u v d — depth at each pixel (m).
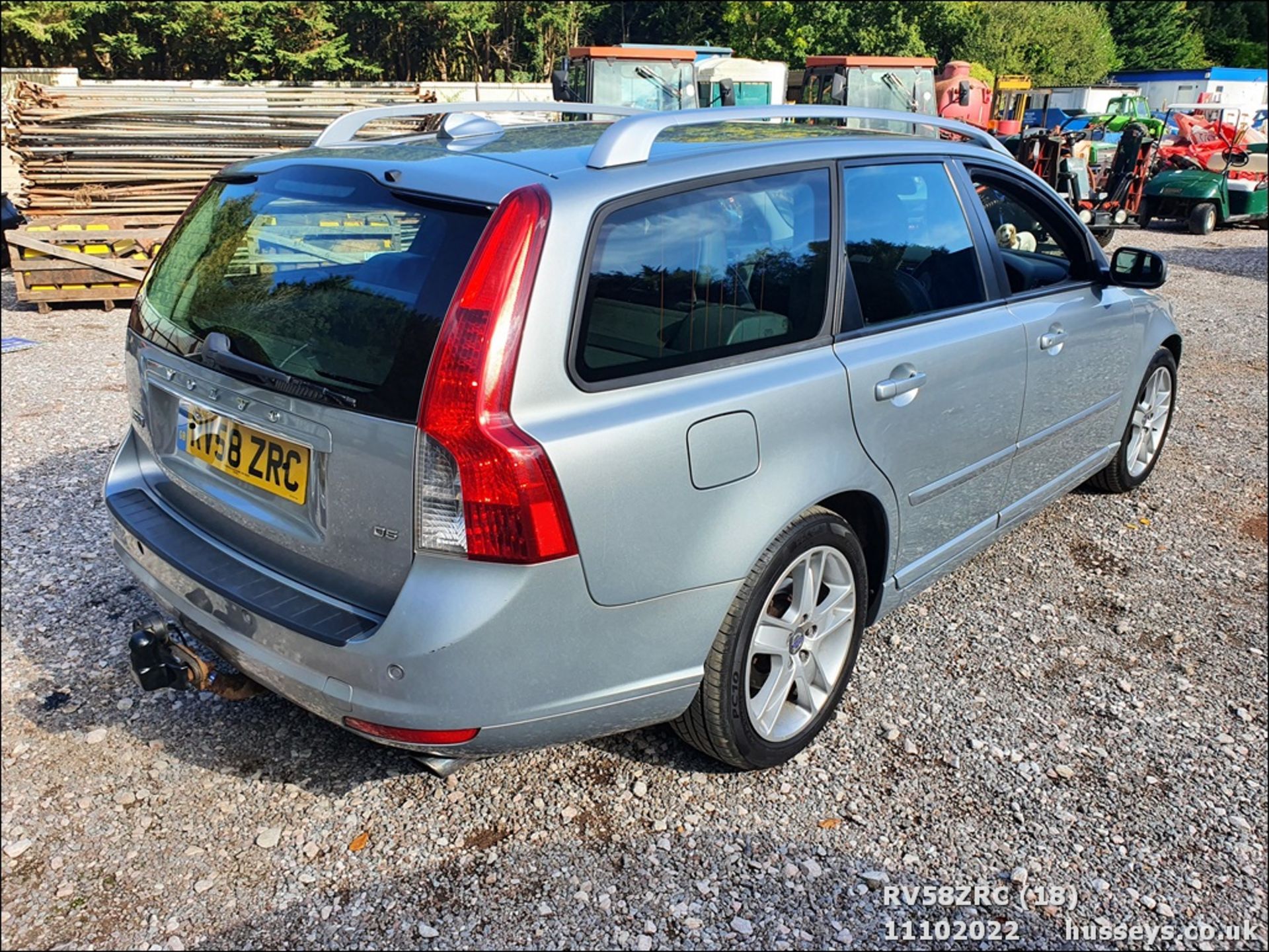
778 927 2.34
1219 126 17.67
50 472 5.03
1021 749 3.00
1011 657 3.49
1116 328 4.14
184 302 2.73
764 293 2.64
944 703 3.21
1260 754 3.01
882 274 3.00
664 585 2.37
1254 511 4.81
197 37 33.59
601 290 2.26
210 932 2.30
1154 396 4.84
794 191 2.75
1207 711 3.21
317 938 2.29
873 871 2.52
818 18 36.53
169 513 2.79
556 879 2.46
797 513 2.61
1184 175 16.45
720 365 2.50
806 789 2.79
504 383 2.10
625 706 2.42
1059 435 3.90
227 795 2.73
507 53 39.00
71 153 9.51
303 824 2.63
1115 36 53.56
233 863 2.50
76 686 3.20
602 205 2.28
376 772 2.83
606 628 2.30
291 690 2.32
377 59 37.25
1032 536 4.48
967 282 3.35
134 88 10.02
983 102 17.67
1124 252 3.98
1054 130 15.52
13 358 7.59
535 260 2.15
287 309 2.41
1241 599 3.94
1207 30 63.97
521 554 2.11
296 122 10.24
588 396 2.23
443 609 2.11
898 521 3.05
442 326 2.11
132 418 3.06
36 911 2.35
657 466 2.29
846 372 2.74
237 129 10.00
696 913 2.37
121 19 33.19
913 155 3.20
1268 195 16.83
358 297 2.27
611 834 2.61
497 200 2.19
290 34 34.75
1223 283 11.55
